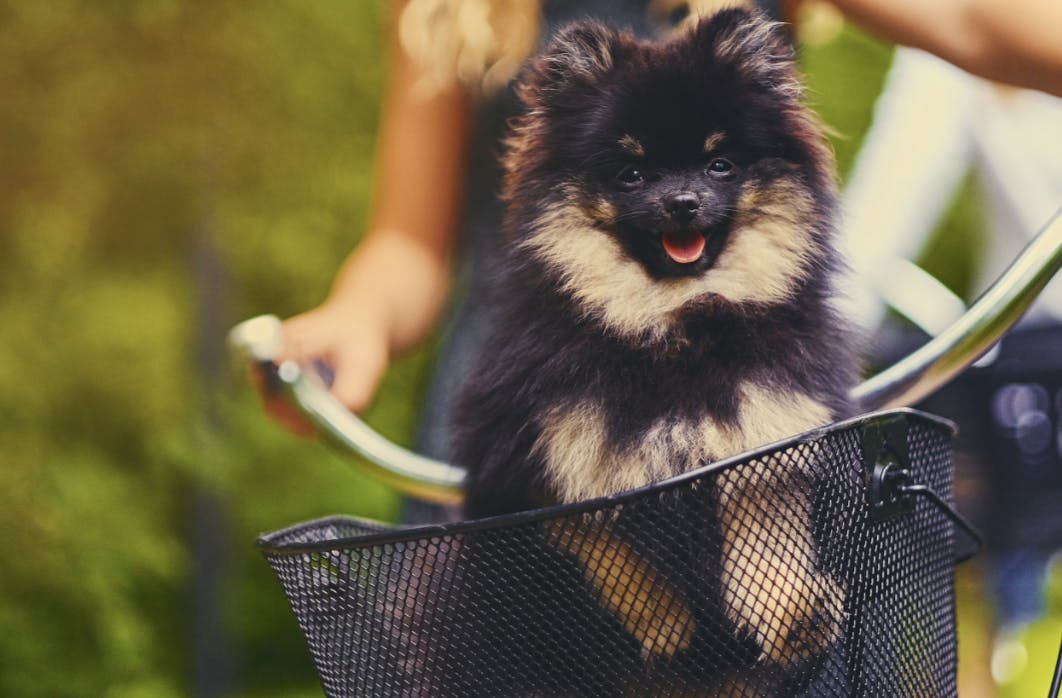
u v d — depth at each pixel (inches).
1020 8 111.6
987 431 220.5
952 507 96.7
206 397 301.1
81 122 301.3
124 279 309.7
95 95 301.3
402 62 186.7
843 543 84.9
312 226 330.3
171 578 294.8
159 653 301.1
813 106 145.5
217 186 311.9
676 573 83.6
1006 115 225.6
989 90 220.7
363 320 170.6
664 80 118.4
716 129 117.8
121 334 297.0
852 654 85.4
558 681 85.5
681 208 112.7
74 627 276.1
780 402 108.0
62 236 301.1
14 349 289.4
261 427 302.7
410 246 183.3
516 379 115.3
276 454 307.1
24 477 276.4
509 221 127.7
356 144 329.4
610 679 85.8
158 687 290.0
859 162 223.5
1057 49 110.6
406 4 183.9
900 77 222.8
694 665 86.0
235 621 313.1
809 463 82.9
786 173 118.6
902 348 193.6
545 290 119.3
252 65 313.4
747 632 85.4
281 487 310.7
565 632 85.0
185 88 308.0
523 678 85.5
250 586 317.7
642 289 115.1
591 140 120.3
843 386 113.3
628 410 109.0
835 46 312.8
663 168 118.4
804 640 85.6
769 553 86.5
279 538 94.5
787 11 146.3
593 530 83.7
